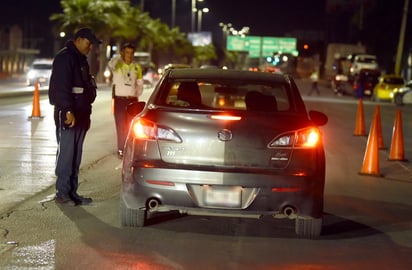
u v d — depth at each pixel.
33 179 13.05
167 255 8.59
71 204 11.06
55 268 7.89
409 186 14.48
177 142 8.88
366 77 56.72
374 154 15.65
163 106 9.20
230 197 8.77
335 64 89.00
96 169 14.72
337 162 17.50
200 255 8.66
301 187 8.80
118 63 15.25
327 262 8.59
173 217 10.53
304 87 79.75
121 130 15.54
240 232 9.86
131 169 8.98
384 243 9.64
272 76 10.07
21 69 90.25
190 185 8.77
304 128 8.97
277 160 8.87
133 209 9.45
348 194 13.30
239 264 8.35
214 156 8.84
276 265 8.38
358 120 24.36
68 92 10.62
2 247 8.64
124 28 69.00
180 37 115.12
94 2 66.62
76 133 10.94
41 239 9.08
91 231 9.55
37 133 19.97
